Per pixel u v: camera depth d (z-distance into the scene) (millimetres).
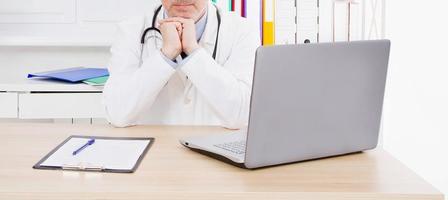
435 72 2711
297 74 1084
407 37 2674
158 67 1637
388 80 2703
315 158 1189
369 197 966
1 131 1472
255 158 1085
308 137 1148
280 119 1093
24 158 1188
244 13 2363
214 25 1876
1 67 2656
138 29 1890
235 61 1858
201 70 1632
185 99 1854
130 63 1825
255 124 1062
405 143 2760
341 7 2387
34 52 2652
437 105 2736
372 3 2400
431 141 2764
